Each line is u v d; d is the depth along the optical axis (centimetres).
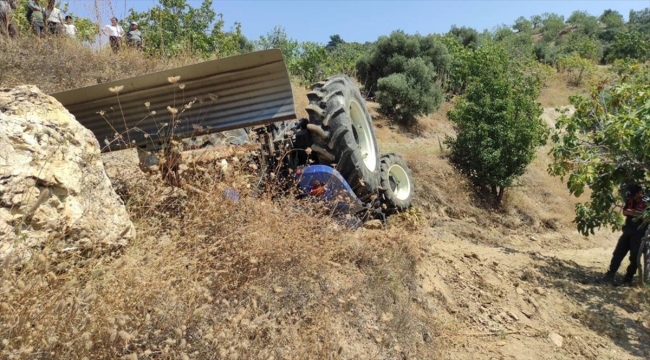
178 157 354
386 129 1398
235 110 348
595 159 680
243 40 2212
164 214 320
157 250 268
